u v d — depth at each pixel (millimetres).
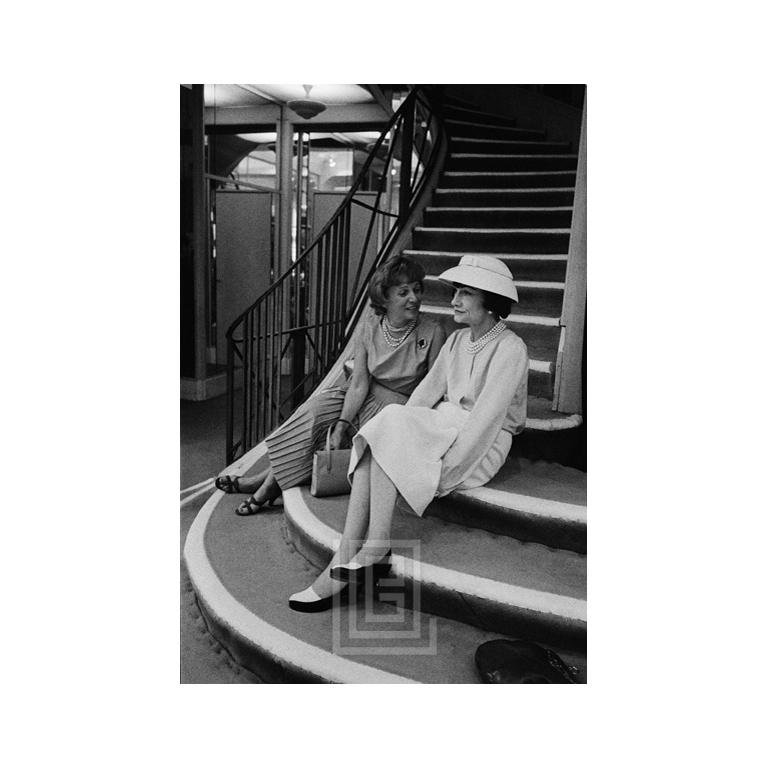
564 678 1878
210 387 6645
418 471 2215
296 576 2475
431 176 5207
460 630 2127
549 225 4578
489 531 2430
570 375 2902
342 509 2709
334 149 7465
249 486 3287
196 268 6344
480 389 2385
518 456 2834
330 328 4309
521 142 5691
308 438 2902
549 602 1986
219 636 2279
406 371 2811
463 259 2434
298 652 2000
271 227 7043
